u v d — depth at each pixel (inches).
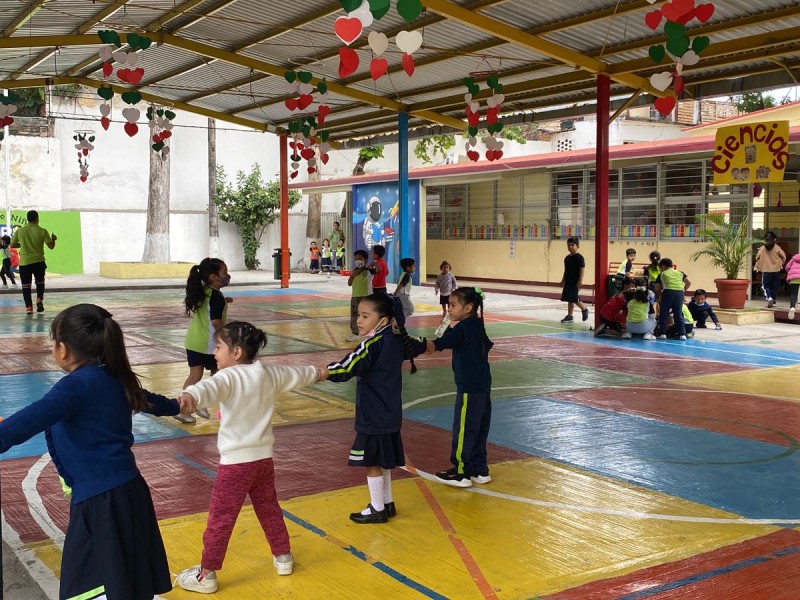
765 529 197.8
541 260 966.4
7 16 564.7
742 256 665.6
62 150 1184.8
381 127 916.0
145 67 742.5
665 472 245.8
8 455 260.2
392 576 168.6
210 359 300.5
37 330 559.8
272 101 832.3
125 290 920.9
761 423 309.7
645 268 586.9
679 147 745.6
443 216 1118.4
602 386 384.2
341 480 235.0
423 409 332.2
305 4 546.9
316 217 1338.6
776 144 557.6
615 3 480.4
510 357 470.0
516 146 1353.3
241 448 159.3
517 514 207.3
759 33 506.9
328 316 676.1
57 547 182.9
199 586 159.8
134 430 293.7
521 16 511.5
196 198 1311.5
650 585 164.4
